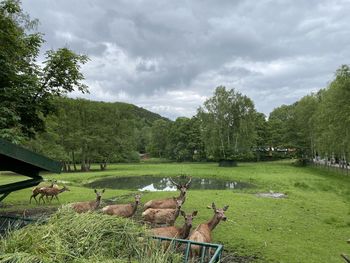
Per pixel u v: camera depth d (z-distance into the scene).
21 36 13.91
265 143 78.75
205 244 4.49
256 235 10.88
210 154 62.28
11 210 14.61
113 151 55.06
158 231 7.27
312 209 16.61
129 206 11.17
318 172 45.41
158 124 91.75
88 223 4.52
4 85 12.42
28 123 13.95
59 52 13.27
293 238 10.74
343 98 34.06
